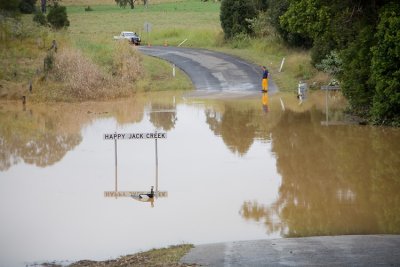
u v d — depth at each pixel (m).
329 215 22.81
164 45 92.88
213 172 29.41
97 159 32.50
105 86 57.16
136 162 31.62
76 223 22.48
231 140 36.47
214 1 154.62
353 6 40.34
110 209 24.11
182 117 44.75
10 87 55.91
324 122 41.34
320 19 57.31
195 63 72.94
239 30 88.00
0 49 63.19
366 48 39.66
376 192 25.58
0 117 45.97
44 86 56.22
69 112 48.31
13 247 20.03
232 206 24.16
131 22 119.94
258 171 29.38
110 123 42.84
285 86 60.06
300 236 20.48
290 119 43.09
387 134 36.62
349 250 17.89
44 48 64.75
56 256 19.14
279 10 74.62
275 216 22.83
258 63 71.81
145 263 17.33
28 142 36.97
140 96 57.53
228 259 17.25
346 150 32.94
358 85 40.50
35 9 122.06
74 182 28.16
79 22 121.25
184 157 32.59
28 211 23.98
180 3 156.25
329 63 56.97
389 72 37.38
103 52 65.81
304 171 29.14
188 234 21.05
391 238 19.50
